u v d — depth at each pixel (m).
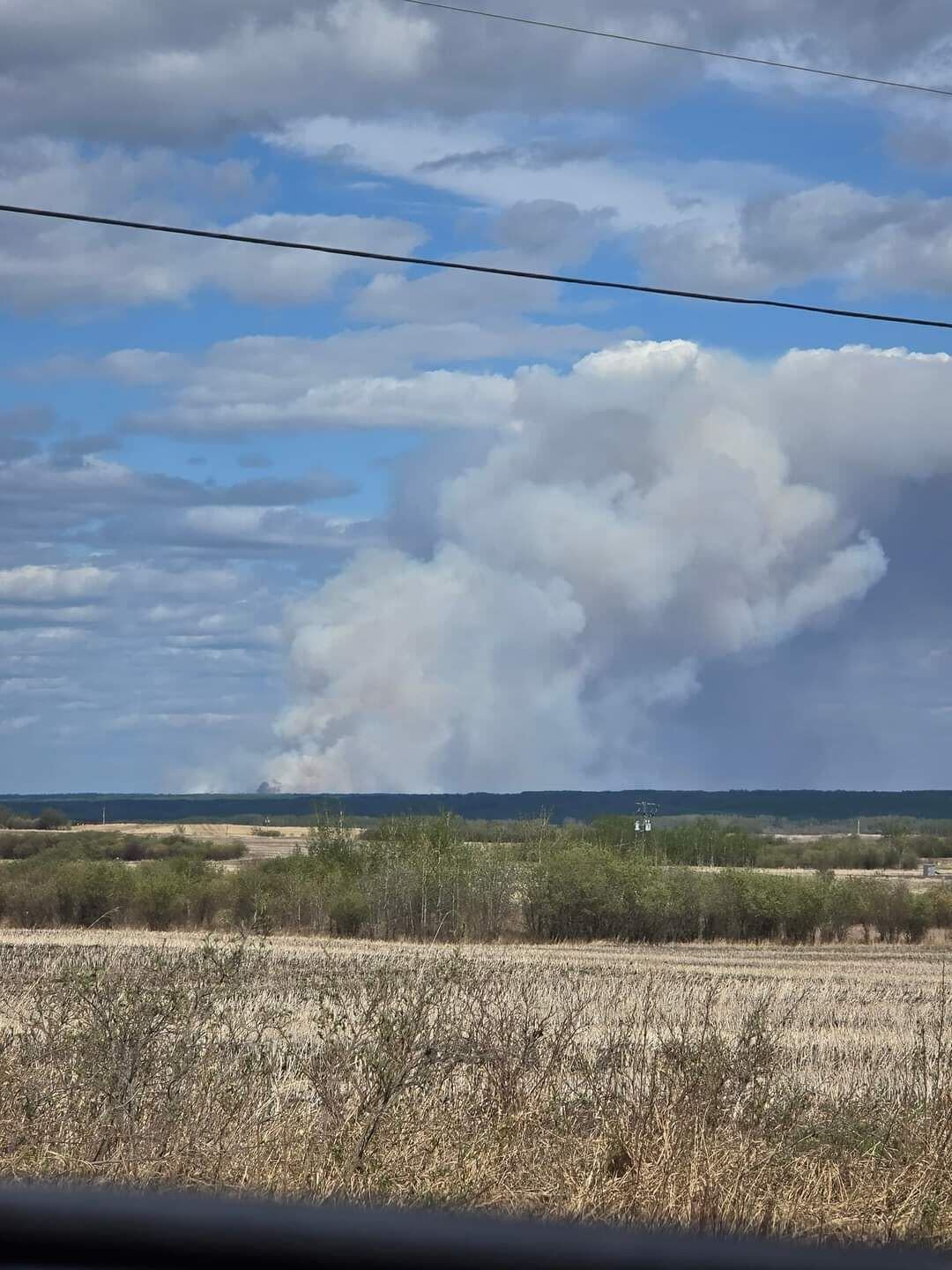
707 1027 21.19
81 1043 17.64
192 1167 15.38
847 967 76.50
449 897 96.25
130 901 96.06
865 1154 16.61
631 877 99.19
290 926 94.00
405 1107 16.83
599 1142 16.20
